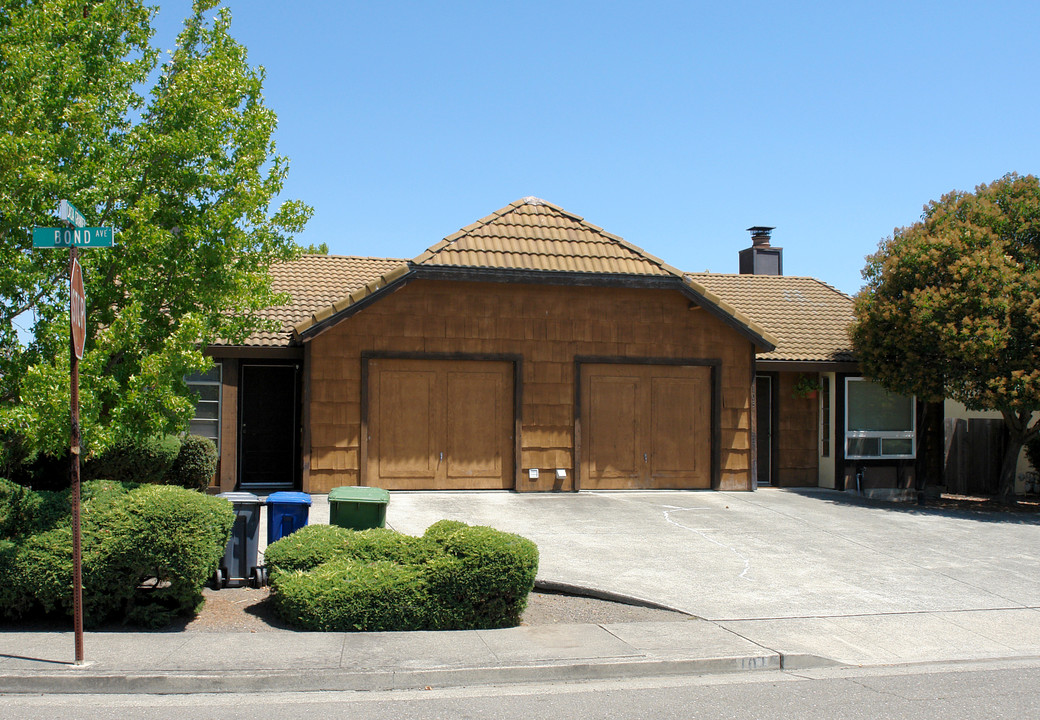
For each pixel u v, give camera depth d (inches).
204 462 556.1
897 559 463.5
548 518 538.6
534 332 636.7
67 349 335.9
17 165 337.7
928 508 642.2
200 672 262.8
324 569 335.0
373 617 319.3
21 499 317.7
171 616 318.0
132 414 352.2
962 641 331.0
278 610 328.8
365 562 345.4
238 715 235.6
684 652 299.4
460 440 624.1
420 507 561.0
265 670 266.4
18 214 340.5
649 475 657.0
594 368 650.8
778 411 720.3
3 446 350.0
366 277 729.0
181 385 381.1
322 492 596.4
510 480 629.9
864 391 715.4
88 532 310.5
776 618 351.6
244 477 644.1
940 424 751.1
